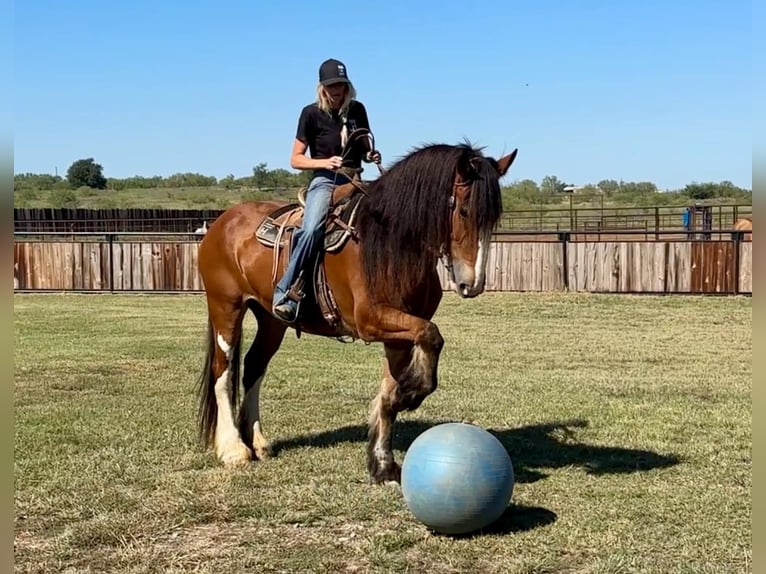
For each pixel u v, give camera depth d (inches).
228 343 261.0
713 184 2076.8
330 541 189.8
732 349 494.0
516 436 283.6
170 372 418.0
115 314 677.3
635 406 331.0
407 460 191.3
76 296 812.6
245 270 253.1
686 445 269.6
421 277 213.8
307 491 222.2
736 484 227.6
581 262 738.8
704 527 194.9
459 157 196.4
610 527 194.9
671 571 170.9
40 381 391.5
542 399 346.6
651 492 220.1
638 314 643.5
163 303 756.0
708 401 342.6
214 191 2541.8
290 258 233.8
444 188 199.6
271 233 247.0
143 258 834.2
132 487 229.1
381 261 211.5
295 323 241.4
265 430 298.4
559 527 195.0
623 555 177.8
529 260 749.3
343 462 252.5
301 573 173.3
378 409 232.5
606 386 377.7
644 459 253.3
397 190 208.7
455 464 184.2
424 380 207.9
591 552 181.9
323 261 229.5
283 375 410.9
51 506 213.3
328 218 228.8
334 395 362.3
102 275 839.7
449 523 184.5
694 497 215.8
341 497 216.5
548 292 738.8
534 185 2442.2
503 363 447.8
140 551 184.2
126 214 1333.7
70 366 433.4
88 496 219.9
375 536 189.6
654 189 2367.1
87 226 1273.4
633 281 725.9
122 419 311.0
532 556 179.0
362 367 436.8
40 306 732.0
